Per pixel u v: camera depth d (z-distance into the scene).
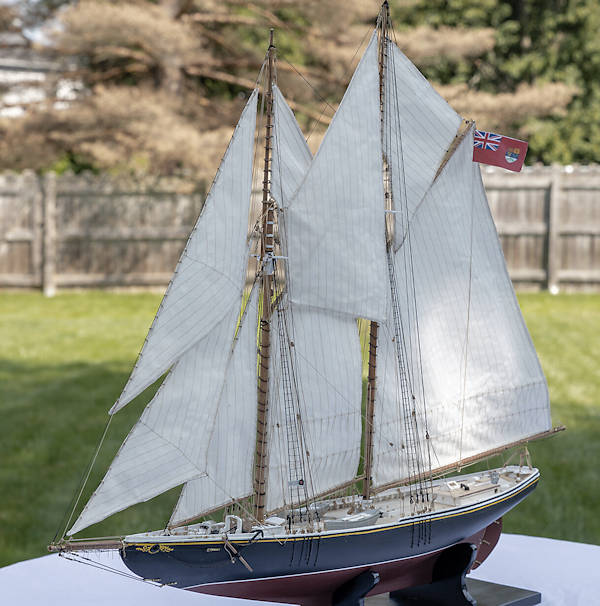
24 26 24.94
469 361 6.71
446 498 6.05
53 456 11.20
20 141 22.20
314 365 5.72
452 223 6.55
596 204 21.61
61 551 4.79
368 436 6.03
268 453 5.54
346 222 5.54
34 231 21.25
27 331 17.08
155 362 4.75
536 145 28.81
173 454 4.85
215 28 25.81
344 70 22.61
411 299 6.36
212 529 5.10
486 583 6.04
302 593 5.36
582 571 6.34
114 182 21.23
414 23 28.86
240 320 5.27
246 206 5.03
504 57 30.11
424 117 6.23
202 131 22.91
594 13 29.06
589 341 16.38
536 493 10.33
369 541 5.30
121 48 22.77
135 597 5.76
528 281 21.77
